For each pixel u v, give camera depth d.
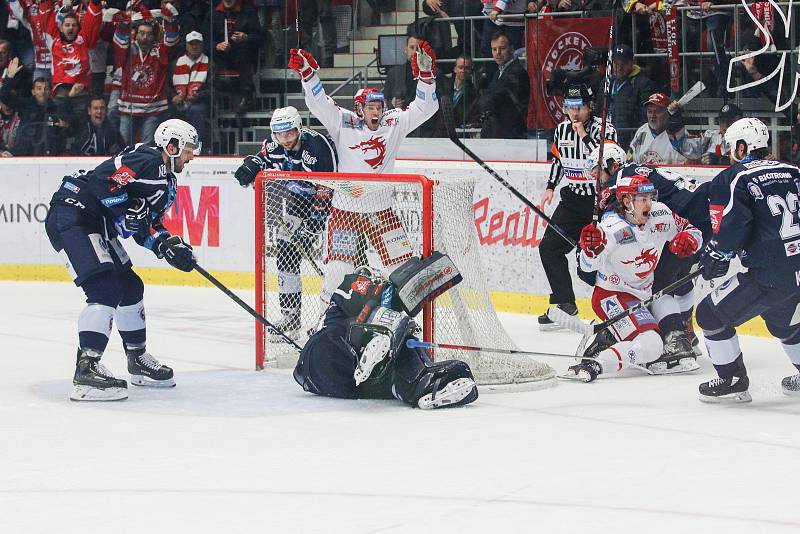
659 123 28.47
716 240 17.91
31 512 12.89
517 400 19.08
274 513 12.72
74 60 37.12
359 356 18.33
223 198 34.56
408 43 33.34
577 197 26.64
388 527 12.17
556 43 30.47
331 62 34.97
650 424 17.20
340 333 19.06
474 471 14.47
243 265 34.44
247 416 18.00
